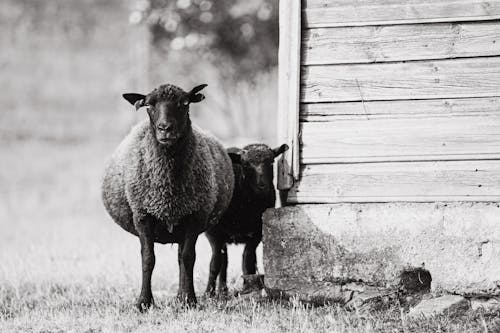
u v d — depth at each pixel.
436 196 12.16
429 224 11.85
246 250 14.70
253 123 41.31
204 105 44.25
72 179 34.81
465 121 12.18
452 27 12.29
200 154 12.56
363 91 12.54
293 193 12.65
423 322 10.84
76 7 54.59
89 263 17.23
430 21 12.34
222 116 43.66
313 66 12.70
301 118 12.72
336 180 12.51
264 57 34.53
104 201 13.30
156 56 36.12
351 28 12.59
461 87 12.23
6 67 53.50
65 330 11.00
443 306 11.39
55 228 23.86
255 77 36.28
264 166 14.12
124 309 12.34
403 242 11.95
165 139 11.58
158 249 19.17
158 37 33.16
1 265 16.77
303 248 12.38
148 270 12.38
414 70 12.39
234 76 35.69
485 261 11.58
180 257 13.05
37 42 54.44
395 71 12.45
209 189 12.63
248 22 33.22
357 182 12.43
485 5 12.16
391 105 12.46
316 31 12.67
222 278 14.57
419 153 12.28
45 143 45.03
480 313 11.01
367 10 12.52
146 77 36.50
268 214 12.55
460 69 12.24
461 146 12.16
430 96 12.33
